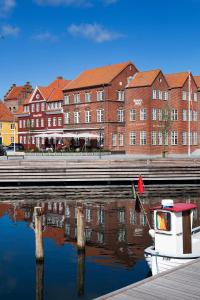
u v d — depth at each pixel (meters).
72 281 15.26
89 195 36.41
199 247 15.84
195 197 35.78
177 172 42.94
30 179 40.56
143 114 67.81
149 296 10.70
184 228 15.30
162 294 10.84
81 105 75.69
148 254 14.98
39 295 13.98
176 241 15.02
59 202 32.84
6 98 120.75
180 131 69.38
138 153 68.38
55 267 16.80
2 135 99.69
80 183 41.72
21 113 95.88
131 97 69.31
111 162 41.78
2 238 21.61
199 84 76.62
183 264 13.30
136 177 42.00
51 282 15.17
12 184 40.81
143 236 21.89
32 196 35.69
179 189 40.22
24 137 95.12
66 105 79.12
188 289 11.16
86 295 13.98
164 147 68.56
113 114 71.56
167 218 15.19
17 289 14.54
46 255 18.38
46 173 40.81
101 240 21.08
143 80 68.75
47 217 26.94
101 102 71.81
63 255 18.41
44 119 88.12
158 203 32.47
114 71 73.19
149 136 67.06
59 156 59.31
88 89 74.25
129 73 73.81
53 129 84.06
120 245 20.11
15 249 19.48
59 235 22.09
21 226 24.47
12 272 16.25
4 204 31.88
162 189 40.16
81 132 75.81
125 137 70.62
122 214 27.98
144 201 33.56
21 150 70.19
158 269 14.62
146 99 67.25
